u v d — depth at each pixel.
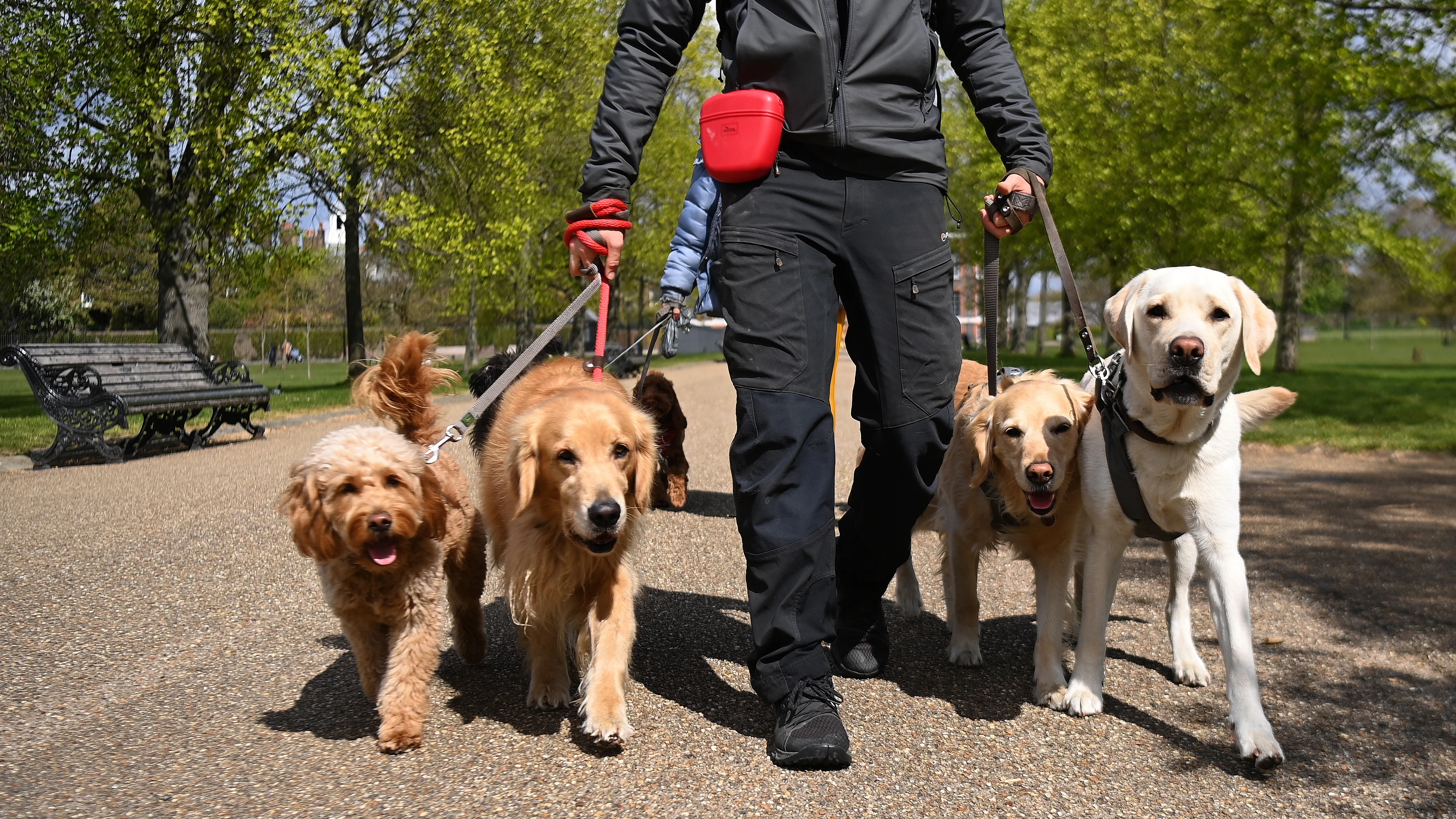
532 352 3.35
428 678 3.02
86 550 5.61
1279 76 14.10
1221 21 15.16
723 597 4.68
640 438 3.18
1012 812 2.49
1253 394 3.56
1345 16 13.12
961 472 3.74
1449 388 19.84
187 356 11.69
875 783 2.66
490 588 4.86
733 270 3.04
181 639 4.02
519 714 3.23
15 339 35.66
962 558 3.74
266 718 3.17
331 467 2.91
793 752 2.73
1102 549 3.23
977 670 3.69
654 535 6.14
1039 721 3.15
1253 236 17.02
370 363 3.97
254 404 11.88
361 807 2.51
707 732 3.03
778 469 2.91
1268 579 5.08
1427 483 8.41
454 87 19.45
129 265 26.70
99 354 10.29
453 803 2.53
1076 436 3.38
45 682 3.49
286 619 4.31
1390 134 13.29
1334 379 23.88
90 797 2.56
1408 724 3.11
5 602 4.52
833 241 3.05
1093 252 21.81
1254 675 2.84
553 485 3.01
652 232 31.12
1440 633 4.10
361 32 19.41
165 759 2.83
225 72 17.38
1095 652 3.24
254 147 16.64
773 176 3.03
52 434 11.70
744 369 3.00
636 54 3.30
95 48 16.27
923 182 3.12
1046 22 23.41
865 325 3.18
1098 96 20.33
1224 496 2.97
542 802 2.54
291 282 40.47
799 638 2.85
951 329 3.21
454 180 21.41
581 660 3.21
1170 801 2.57
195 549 5.68
